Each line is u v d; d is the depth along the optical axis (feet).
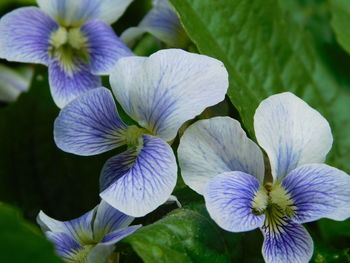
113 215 0.65
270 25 0.82
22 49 0.74
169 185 0.63
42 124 0.77
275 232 0.63
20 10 0.75
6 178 0.76
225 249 0.64
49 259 0.55
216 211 0.61
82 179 0.75
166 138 0.66
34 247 0.55
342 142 0.82
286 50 0.82
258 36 0.80
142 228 0.62
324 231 0.73
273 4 0.82
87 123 0.67
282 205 0.64
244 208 0.62
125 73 0.67
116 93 0.67
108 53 0.76
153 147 0.65
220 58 0.76
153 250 0.61
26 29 0.74
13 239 0.55
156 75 0.65
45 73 0.79
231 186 0.62
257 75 0.79
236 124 0.63
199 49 0.74
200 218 0.64
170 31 0.78
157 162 0.64
